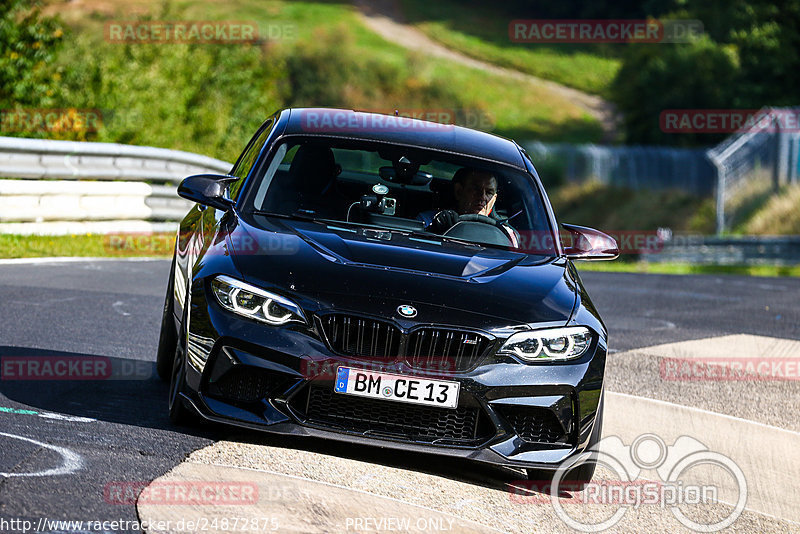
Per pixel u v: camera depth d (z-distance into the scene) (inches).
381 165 772.0
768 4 7406.5
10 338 868.0
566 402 625.0
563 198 6515.8
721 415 935.7
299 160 757.9
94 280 1274.6
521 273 688.4
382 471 621.9
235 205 716.7
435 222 752.3
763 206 5036.9
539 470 657.6
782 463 799.1
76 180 1705.2
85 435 607.2
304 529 498.3
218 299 616.1
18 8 2433.6
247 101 3555.6
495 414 614.9
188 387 623.2
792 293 2228.1
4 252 1424.7
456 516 562.3
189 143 3206.2
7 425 608.4
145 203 1797.5
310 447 645.3
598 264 3703.3
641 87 7652.6
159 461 574.9
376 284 624.4
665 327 1466.5
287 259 637.9
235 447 620.4
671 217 5753.0
